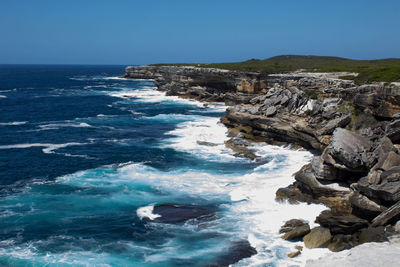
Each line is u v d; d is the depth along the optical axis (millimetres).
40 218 25531
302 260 20219
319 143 36844
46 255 20953
